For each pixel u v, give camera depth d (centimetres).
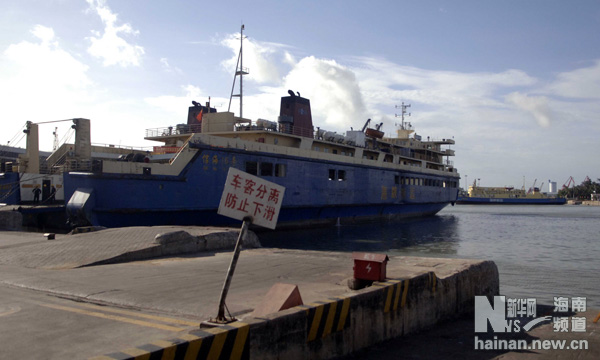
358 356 646
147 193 2506
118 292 847
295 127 3606
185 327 625
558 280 1734
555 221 5759
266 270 1099
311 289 874
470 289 1000
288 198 3322
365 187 4172
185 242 1398
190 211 2708
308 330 568
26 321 653
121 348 539
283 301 594
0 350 529
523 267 2098
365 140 4412
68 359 500
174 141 3547
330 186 3734
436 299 860
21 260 1234
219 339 466
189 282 948
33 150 3034
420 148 5334
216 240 1495
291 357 544
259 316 545
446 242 3167
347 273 1061
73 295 827
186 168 2680
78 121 2789
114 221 2430
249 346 494
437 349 714
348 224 4259
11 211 2400
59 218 2822
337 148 4025
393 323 735
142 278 989
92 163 2431
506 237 3625
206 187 2781
